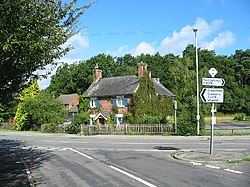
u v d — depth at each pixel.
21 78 8.65
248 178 10.60
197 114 31.75
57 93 94.88
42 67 8.82
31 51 6.41
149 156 17.36
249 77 95.75
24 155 20.16
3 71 7.70
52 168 14.68
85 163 15.86
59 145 26.59
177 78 66.06
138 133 36.28
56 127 45.88
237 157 15.16
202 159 14.80
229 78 87.81
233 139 27.94
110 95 50.56
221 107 85.12
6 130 54.06
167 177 11.20
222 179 10.52
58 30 7.46
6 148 24.88
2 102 9.29
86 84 92.44
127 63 111.81
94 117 50.47
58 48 7.89
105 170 13.39
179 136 32.03
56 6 7.60
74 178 11.95
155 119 37.50
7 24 5.93
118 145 24.77
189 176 11.23
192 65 69.38
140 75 51.16
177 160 15.43
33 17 6.16
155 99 48.34
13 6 5.95
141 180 10.85
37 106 49.31
